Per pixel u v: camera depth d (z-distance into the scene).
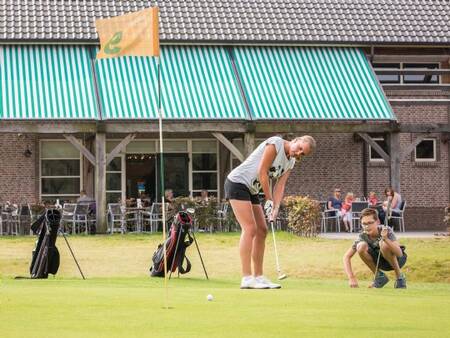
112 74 70.25
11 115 66.25
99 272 45.22
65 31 72.50
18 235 65.44
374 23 78.19
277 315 20.22
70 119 66.75
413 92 78.12
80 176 75.62
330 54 75.31
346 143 78.06
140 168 76.56
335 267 44.34
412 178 78.75
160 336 17.02
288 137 31.36
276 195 29.98
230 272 44.81
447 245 50.81
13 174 74.44
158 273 38.34
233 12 77.50
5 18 72.94
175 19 75.94
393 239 32.72
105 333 17.33
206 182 77.38
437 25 79.00
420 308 21.91
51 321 18.98
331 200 73.00
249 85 71.44
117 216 67.81
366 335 17.36
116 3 77.38
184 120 68.38
